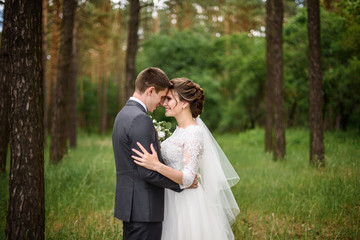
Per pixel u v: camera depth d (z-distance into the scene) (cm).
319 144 611
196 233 241
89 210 422
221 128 1794
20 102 246
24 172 248
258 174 602
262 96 1811
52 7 1109
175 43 1914
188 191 249
